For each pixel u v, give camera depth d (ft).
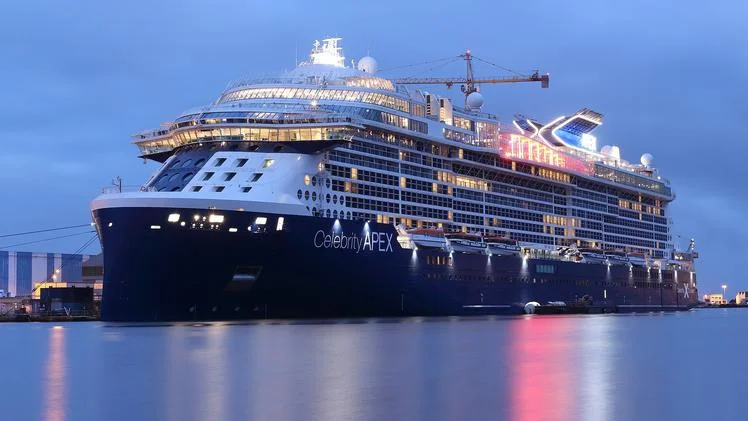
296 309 308.60
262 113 313.32
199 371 144.66
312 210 314.96
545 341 215.51
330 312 319.06
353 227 321.11
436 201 376.89
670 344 210.38
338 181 328.29
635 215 530.68
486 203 408.87
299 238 301.43
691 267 583.58
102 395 118.93
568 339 224.94
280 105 327.47
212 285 288.71
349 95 346.54
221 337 218.18
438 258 362.33
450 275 368.68
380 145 349.82
